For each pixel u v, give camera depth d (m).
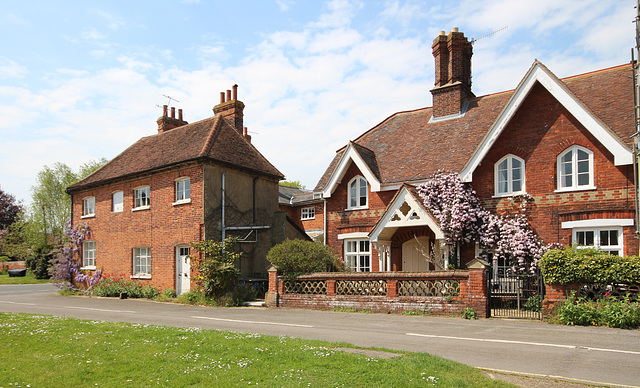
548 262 11.96
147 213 21.89
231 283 19.12
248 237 21.33
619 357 7.96
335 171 19.86
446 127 19.66
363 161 18.94
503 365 7.53
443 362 7.18
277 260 17.00
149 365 7.36
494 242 15.88
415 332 10.72
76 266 25.80
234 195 20.97
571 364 7.54
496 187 16.30
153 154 23.25
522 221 15.48
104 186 24.44
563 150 15.12
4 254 52.00
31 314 14.07
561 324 11.58
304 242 17.59
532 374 7.01
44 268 40.12
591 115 14.02
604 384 6.51
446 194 16.70
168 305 18.27
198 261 19.08
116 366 7.34
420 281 14.29
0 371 7.17
